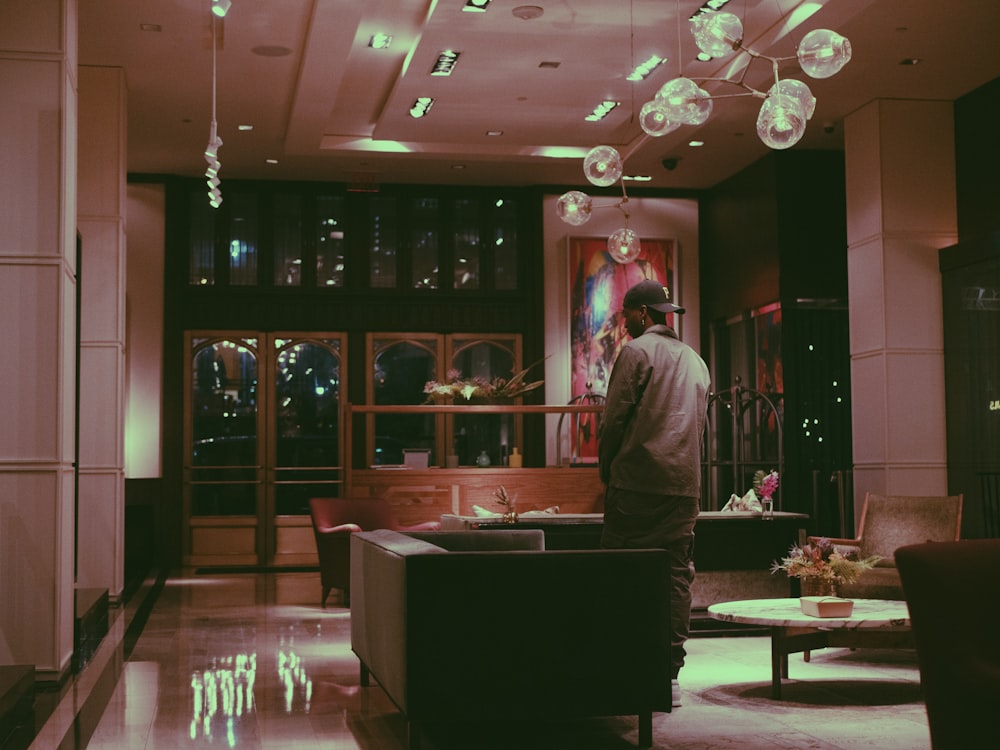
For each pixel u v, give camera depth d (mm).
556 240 14914
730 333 14500
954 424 10617
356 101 11711
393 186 14773
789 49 9492
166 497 13984
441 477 10734
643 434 4891
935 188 10914
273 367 14422
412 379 14719
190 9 8891
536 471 10812
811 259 13047
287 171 14039
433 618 4223
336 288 14570
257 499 14281
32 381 6145
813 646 5910
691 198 15125
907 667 6367
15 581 6035
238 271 14461
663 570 4406
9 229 6184
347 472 10453
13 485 6074
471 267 14930
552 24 9055
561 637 4301
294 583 12180
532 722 4914
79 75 10141
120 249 10094
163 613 9391
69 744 4590
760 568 7938
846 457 12930
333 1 8539
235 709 5285
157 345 14094
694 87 7219
